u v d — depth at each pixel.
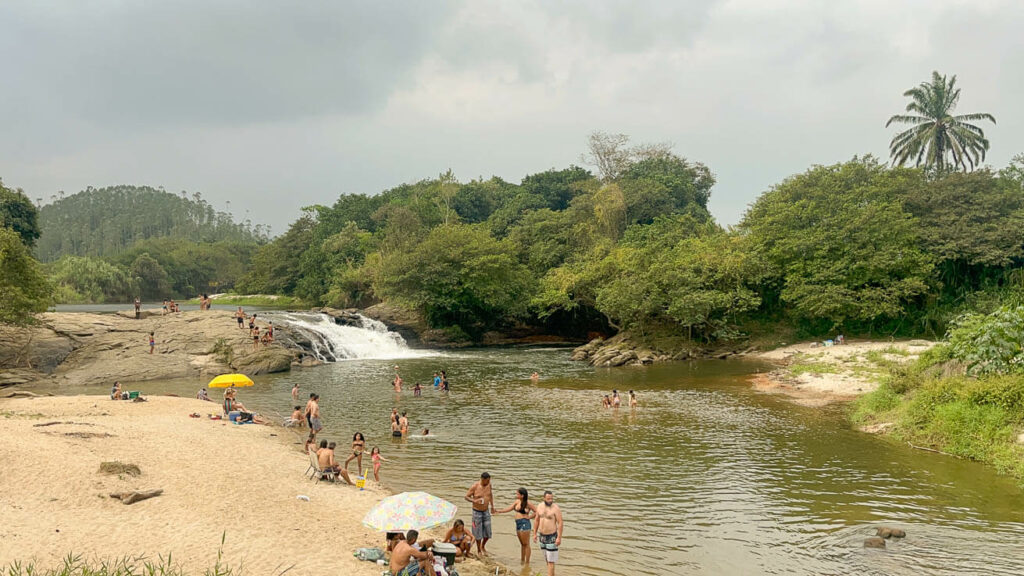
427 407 37.97
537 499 20.92
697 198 135.50
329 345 63.88
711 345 65.06
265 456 24.09
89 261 129.62
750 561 15.98
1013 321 28.45
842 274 62.97
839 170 74.06
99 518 15.20
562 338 87.25
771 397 39.84
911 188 69.12
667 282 62.94
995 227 63.06
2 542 13.07
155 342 54.53
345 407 38.19
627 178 120.50
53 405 33.56
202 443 24.83
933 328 62.66
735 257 66.50
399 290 77.88
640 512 19.70
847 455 25.84
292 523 16.53
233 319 61.09
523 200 125.81
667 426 31.95
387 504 14.32
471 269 78.50
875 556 15.86
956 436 25.86
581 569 15.69
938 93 78.25
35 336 51.53
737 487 22.00
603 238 85.62
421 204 117.12
